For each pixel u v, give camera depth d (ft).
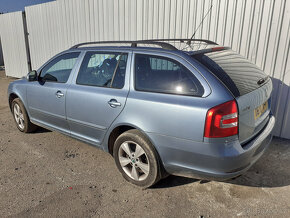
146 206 9.13
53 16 28.43
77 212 8.87
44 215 8.75
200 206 9.09
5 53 38.60
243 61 10.22
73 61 12.51
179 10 17.92
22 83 14.96
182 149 8.50
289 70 14.14
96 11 23.66
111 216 8.68
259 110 9.28
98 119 10.84
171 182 10.53
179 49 9.50
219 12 16.10
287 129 14.76
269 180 10.58
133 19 20.84
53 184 10.52
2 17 36.65
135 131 9.72
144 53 9.89
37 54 32.60
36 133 16.02
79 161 12.39
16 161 12.48
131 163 10.11
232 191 9.90
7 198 9.66
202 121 7.93
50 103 13.03
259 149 9.04
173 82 8.96
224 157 7.81
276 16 14.06
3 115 20.10
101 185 10.41
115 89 10.34
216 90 8.05
